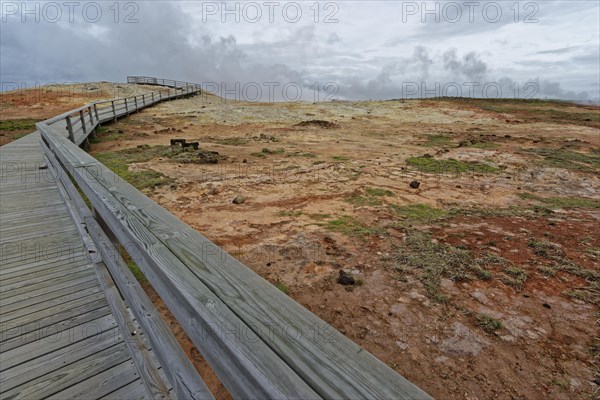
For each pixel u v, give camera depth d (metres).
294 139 14.38
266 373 0.60
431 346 2.43
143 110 22.95
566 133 16.33
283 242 4.14
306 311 0.74
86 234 2.60
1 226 3.64
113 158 9.22
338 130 17.55
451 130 17.67
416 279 3.25
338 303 2.94
